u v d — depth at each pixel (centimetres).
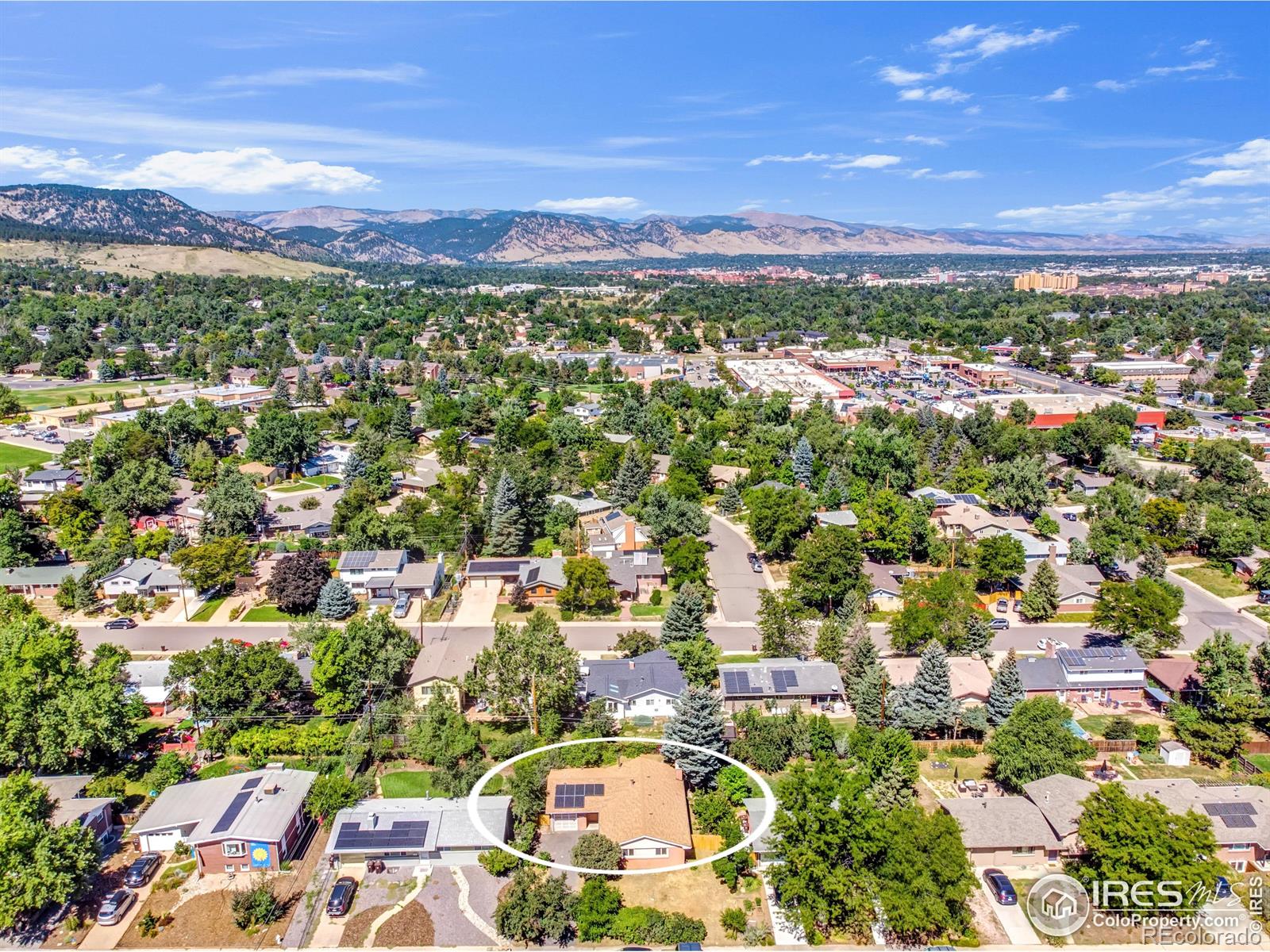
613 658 8656
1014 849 5966
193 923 5481
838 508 13338
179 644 9200
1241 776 6950
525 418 19300
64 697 6669
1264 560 10844
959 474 14350
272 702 7600
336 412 18838
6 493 12294
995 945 5309
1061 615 10056
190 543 11844
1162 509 12206
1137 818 5503
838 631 8525
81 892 5544
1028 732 6769
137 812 6450
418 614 9994
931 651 7538
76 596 9975
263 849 5903
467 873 5916
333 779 6550
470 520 12050
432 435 18325
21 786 5622
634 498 13588
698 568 10362
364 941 5341
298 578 9900
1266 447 17250
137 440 14700
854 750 6850
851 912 5462
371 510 11900
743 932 5428
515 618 9900
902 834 5466
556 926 5322
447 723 7188
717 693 7900
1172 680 8181
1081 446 16312
